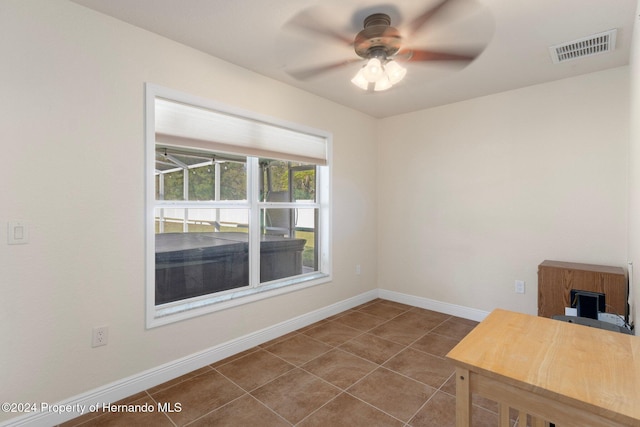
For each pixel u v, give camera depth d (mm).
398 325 3363
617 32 2148
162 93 2252
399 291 4133
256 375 2387
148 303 2213
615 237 2727
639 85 1685
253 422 1876
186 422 1872
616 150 2721
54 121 1830
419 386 2246
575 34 2178
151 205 2215
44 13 1787
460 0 1818
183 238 2598
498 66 2668
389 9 1909
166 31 2188
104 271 2027
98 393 2002
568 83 2926
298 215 3500
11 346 1723
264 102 2895
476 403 2057
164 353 2303
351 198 3889
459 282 3625
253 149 2861
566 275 2605
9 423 1706
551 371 1065
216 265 2811
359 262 4027
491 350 1220
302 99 3242
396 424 1859
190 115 2445
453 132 3635
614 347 1232
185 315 2410
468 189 3537
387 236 4234
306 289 3363
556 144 2998
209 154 2744
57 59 1835
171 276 2537
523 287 3199
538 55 2480
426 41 2258
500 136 3312
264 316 2965
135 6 1913
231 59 2584
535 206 3119
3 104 1678
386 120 4207
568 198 2945
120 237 2086
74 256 1913
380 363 2566
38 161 1785
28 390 1772
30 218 1766
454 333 3154
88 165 1953
